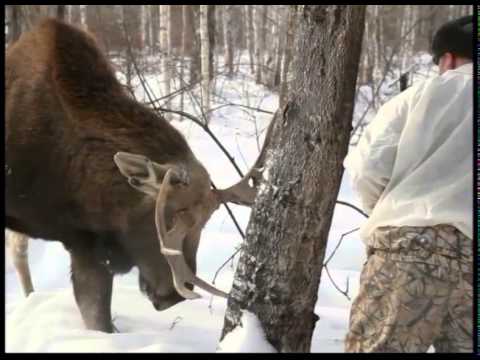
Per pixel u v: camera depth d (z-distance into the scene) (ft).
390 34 71.36
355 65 9.98
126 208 13.94
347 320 15.14
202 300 16.63
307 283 10.38
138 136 14.08
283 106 10.30
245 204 13.98
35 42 14.96
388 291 9.73
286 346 10.40
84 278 14.42
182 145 14.35
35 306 15.17
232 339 10.32
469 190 9.73
